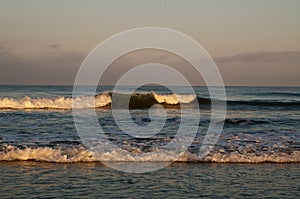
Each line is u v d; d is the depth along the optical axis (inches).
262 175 327.9
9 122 660.1
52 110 902.4
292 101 1294.3
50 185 288.2
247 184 301.1
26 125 619.5
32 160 361.7
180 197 266.8
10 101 935.0
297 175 329.4
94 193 271.7
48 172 323.9
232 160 375.6
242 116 862.5
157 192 277.0
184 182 303.7
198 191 281.1
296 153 398.6
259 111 1018.1
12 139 466.3
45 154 370.0
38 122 662.5
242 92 2316.7
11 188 279.1
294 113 965.2
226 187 292.2
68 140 464.4
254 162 372.8
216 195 272.7
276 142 466.9
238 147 430.3
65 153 379.9
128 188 285.1
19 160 361.1
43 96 1653.5
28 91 2476.6
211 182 304.7
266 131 594.9
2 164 346.6
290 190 287.3
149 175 322.0
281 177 322.3
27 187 282.2
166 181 305.6
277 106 1161.4
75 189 280.1
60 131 550.6
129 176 317.7
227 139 487.2
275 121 751.1
